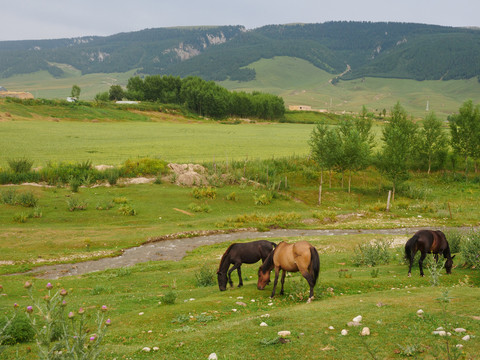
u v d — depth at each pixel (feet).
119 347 27.94
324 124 182.09
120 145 301.43
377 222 134.72
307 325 28.81
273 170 204.54
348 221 136.98
